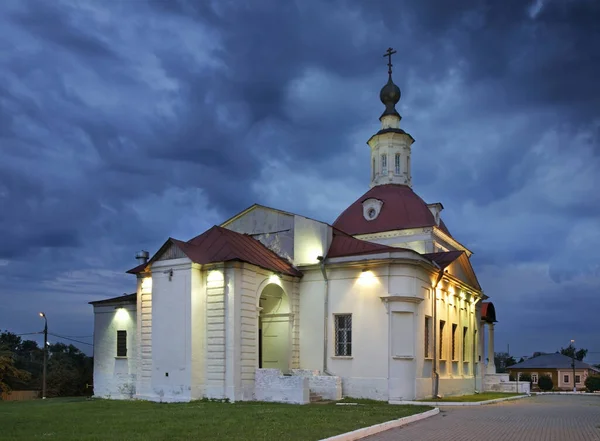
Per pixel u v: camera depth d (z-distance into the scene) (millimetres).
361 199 43438
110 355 32000
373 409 20984
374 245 29312
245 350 25656
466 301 38469
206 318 26141
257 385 25562
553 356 88438
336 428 14906
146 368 26953
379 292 27984
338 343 28859
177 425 15562
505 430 16094
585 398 36125
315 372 28125
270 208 31797
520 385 42000
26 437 13172
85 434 13734
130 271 28266
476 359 39906
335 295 29062
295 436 13328
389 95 47594
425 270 29859
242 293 25906
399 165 46125
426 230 39281
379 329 27688
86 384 52688
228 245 27281
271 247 31281
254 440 12703
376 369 27375
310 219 30406
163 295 26922
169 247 27125
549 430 16188
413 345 27516
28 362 65938
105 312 32656
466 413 21375
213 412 19422
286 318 29531
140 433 13867
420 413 19578
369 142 47656
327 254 29844
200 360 25859
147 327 27453
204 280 26516
